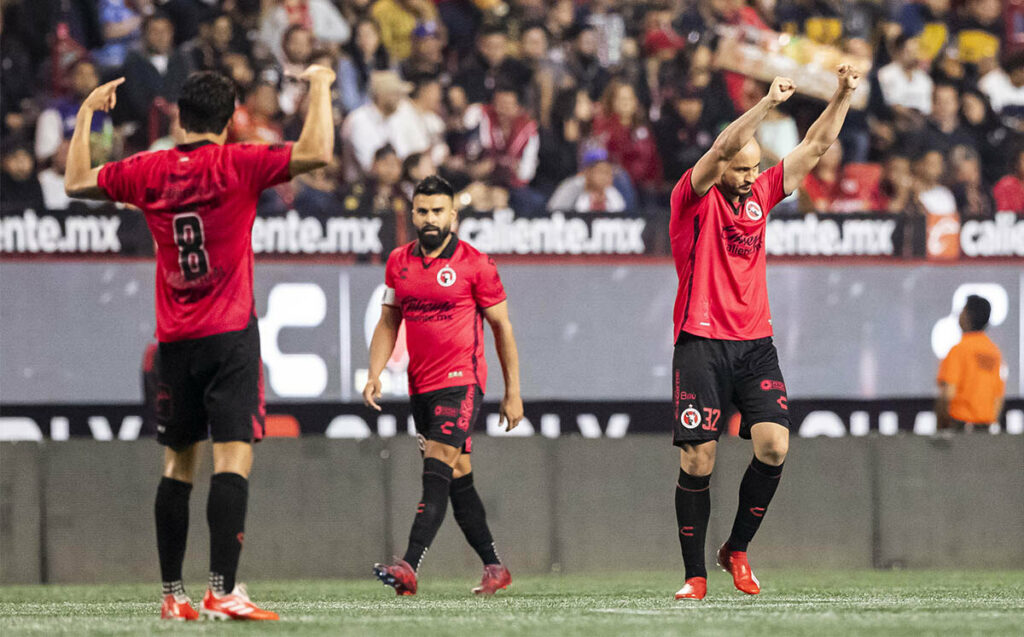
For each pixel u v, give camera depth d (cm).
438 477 1872
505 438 2839
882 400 3127
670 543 2878
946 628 1314
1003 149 4288
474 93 4075
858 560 2912
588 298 3069
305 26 4038
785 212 3130
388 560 2805
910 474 2939
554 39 4262
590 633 1262
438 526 1864
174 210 1334
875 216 3153
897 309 3153
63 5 3947
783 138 4106
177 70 3844
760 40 4206
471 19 4422
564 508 2848
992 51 4675
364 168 3791
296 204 3478
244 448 1366
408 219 3030
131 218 2984
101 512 2761
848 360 3134
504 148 3922
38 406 2944
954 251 3180
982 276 3188
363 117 3819
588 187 3675
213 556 1368
